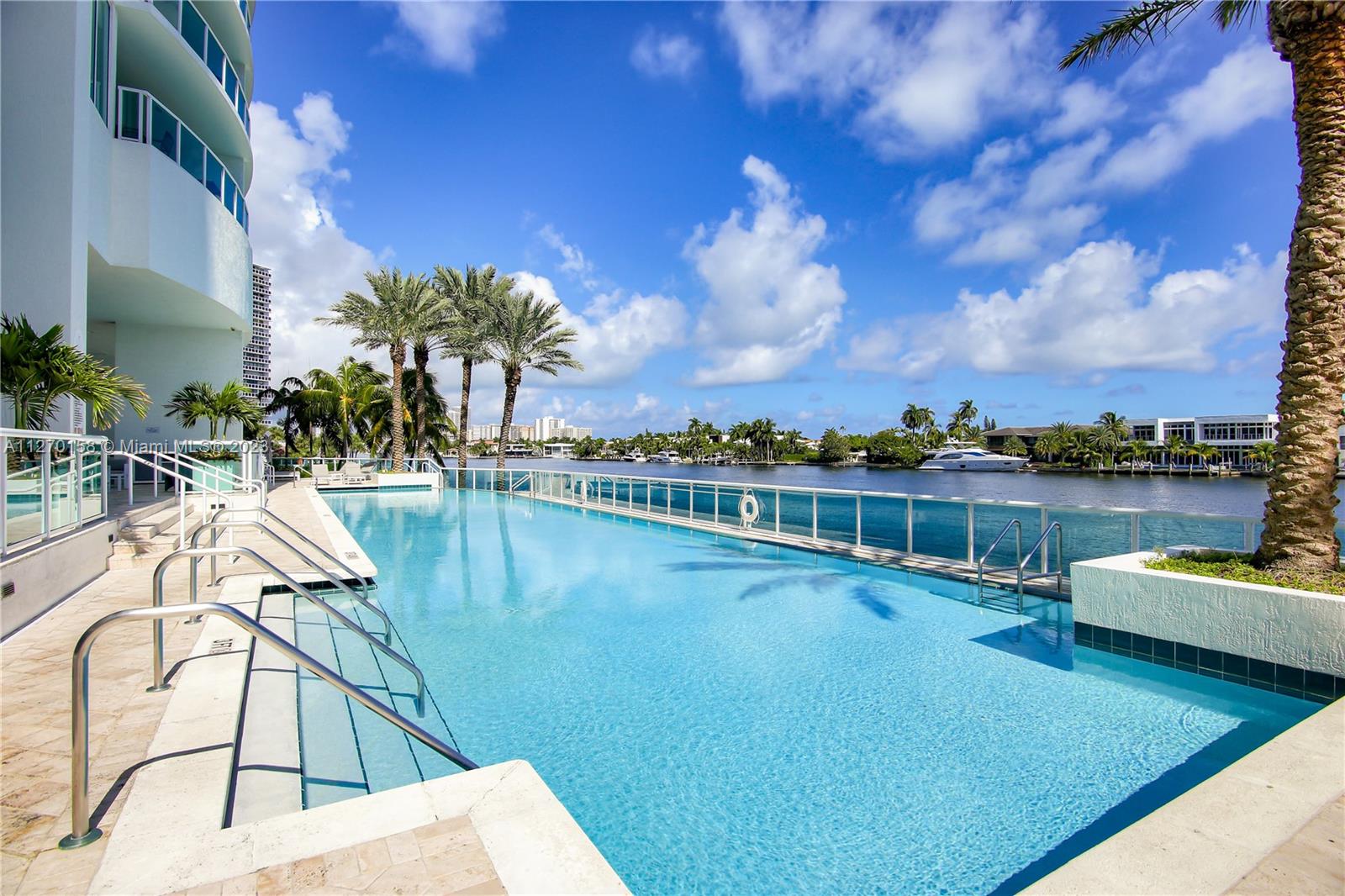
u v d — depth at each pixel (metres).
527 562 9.42
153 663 3.71
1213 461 99.62
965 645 5.55
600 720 4.16
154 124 12.80
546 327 27.77
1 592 4.47
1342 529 4.71
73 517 6.16
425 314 25.66
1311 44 4.67
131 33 12.72
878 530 9.34
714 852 2.87
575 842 2.06
